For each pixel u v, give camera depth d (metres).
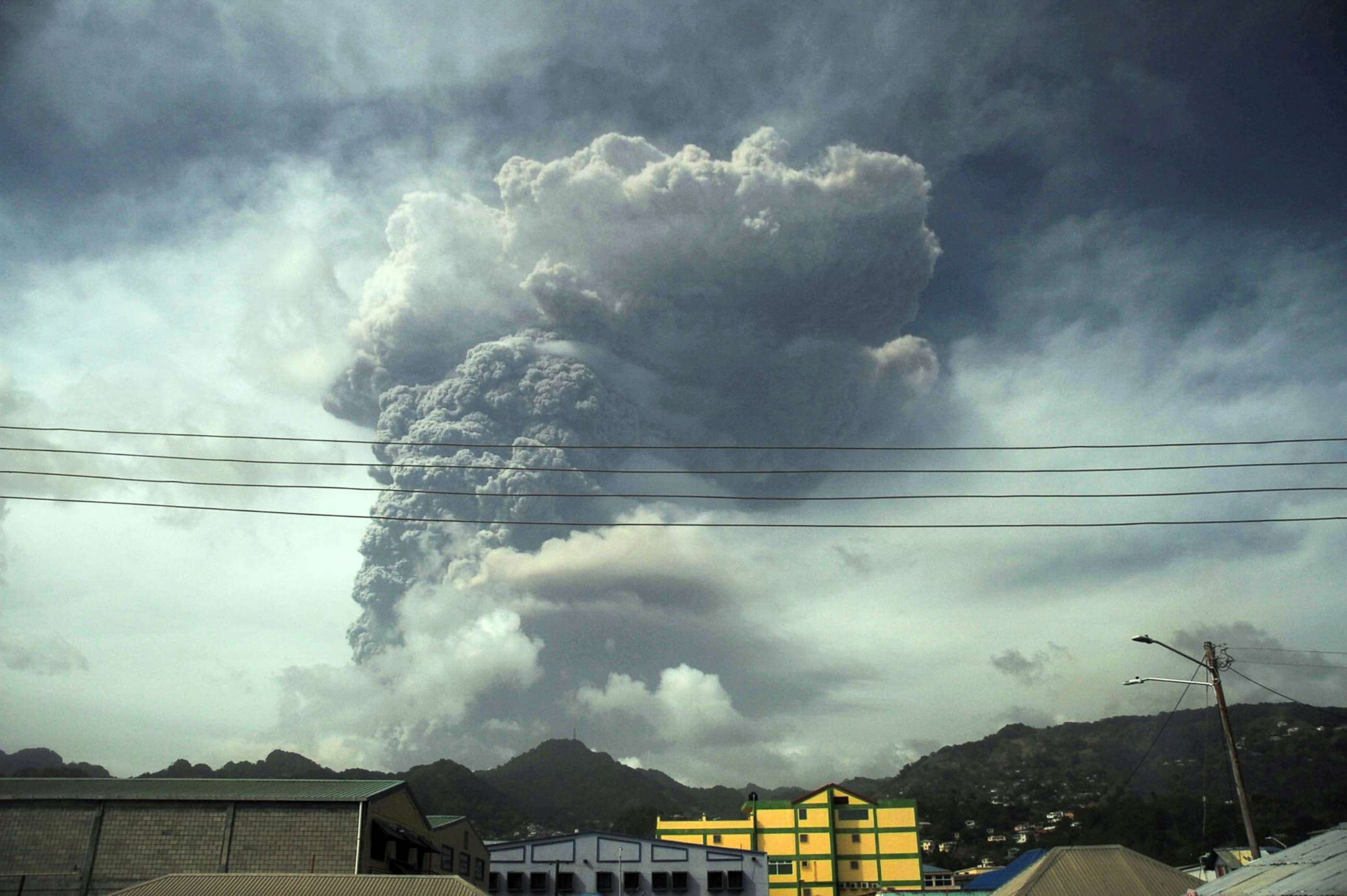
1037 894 37.16
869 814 102.00
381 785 53.34
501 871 75.31
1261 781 160.62
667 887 75.69
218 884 42.94
